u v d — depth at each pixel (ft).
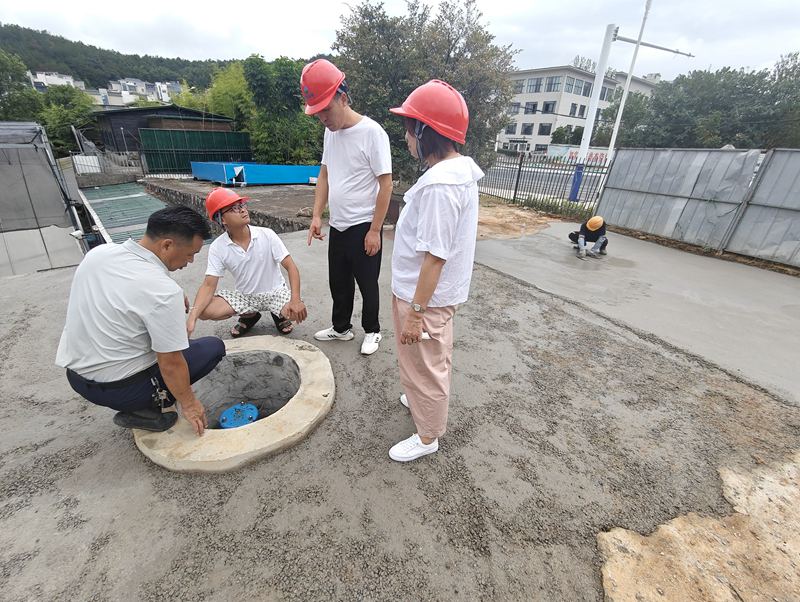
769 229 17.90
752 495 5.88
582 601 4.38
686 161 20.86
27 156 26.27
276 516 5.20
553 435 6.95
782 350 10.35
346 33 28.27
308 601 4.25
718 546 5.06
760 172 17.90
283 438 6.23
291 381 8.56
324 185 8.86
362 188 7.87
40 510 5.20
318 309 11.53
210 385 8.25
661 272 16.74
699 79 72.79
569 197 35.83
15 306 11.46
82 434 6.61
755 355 10.05
